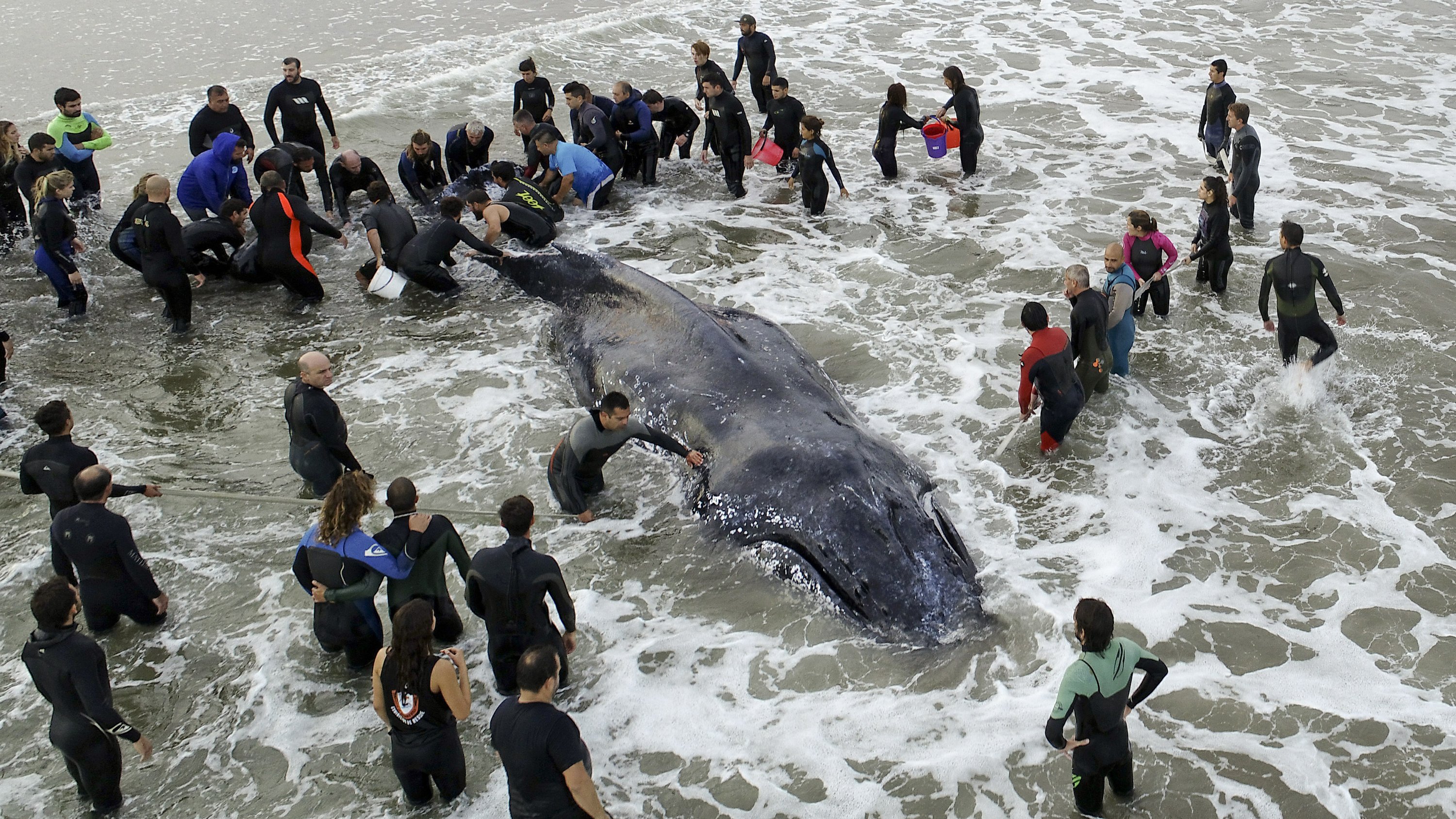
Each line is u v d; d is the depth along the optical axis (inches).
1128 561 301.9
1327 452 346.3
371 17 935.7
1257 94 695.7
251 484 352.2
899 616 286.5
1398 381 382.9
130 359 430.3
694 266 495.2
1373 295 444.8
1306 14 873.5
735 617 292.0
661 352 386.6
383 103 705.6
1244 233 506.3
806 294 466.6
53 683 224.2
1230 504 324.8
